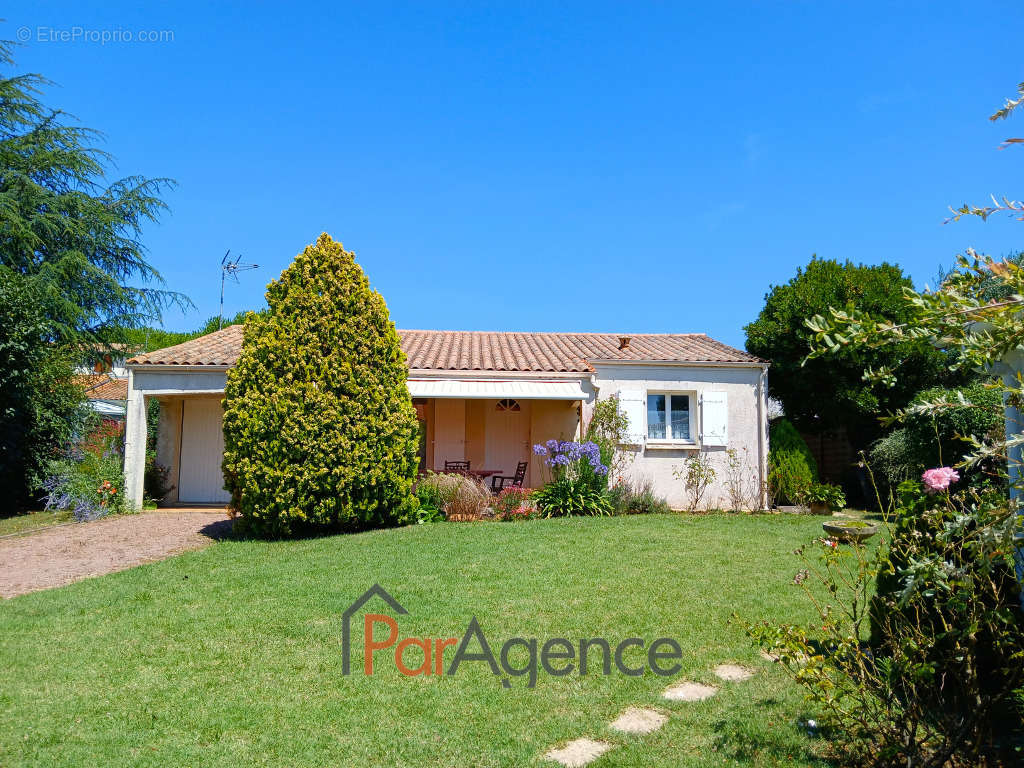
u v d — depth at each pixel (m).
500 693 7.85
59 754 6.47
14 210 29.38
